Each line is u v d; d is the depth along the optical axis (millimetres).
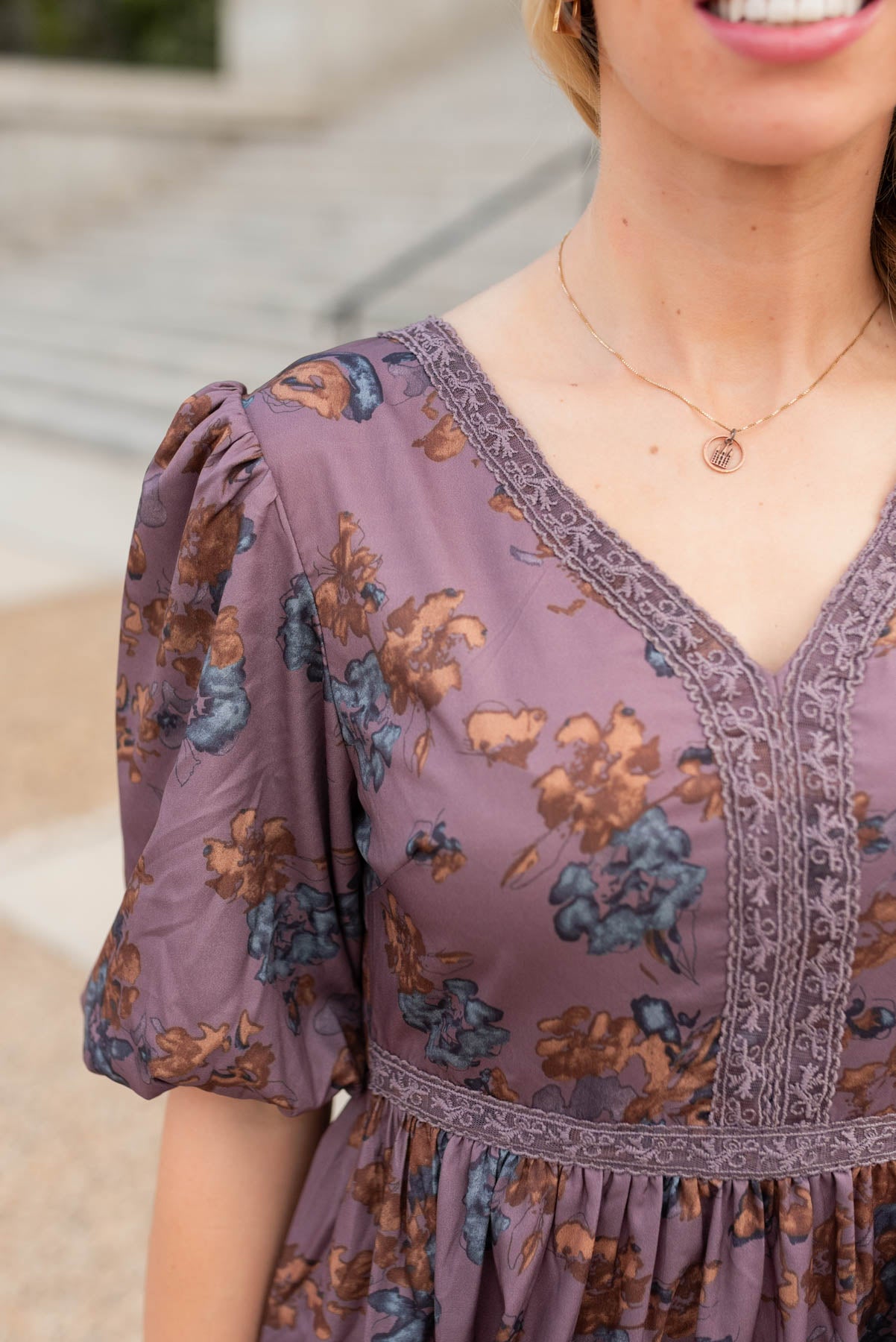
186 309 9047
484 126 10453
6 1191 2512
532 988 884
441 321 1028
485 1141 945
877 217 1013
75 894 3445
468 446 940
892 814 850
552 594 885
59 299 9648
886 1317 997
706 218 920
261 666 931
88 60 14133
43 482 7223
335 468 928
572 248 1024
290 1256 1043
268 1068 966
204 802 932
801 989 871
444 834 863
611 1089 905
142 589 1028
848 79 804
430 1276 971
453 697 869
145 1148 2633
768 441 956
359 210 9781
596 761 847
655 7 810
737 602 908
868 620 883
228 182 10820
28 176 10641
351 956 1020
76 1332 2219
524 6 998
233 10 12281
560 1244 930
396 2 12312
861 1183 932
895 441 972
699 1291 939
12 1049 2871
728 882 845
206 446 960
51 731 4309
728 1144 912
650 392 967
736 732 847
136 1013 955
